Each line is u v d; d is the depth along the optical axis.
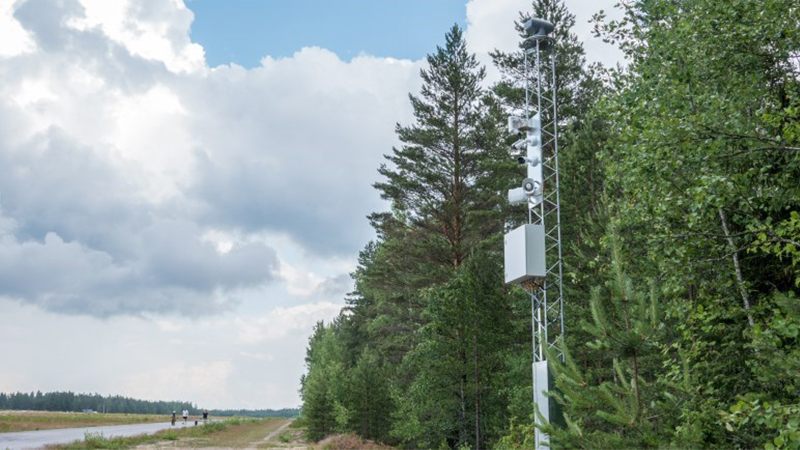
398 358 41.22
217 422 61.31
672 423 9.52
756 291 11.43
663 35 12.47
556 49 31.36
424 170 33.59
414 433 27.08
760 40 11.02
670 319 13.79
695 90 11.88
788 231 9.50
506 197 32.03
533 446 21.36
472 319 25.30
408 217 35.44
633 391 9.48
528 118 19.16
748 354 10.88
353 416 35.78
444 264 33.62
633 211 12.59
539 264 17.48
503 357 25.52
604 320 9.89
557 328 19.47
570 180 23.92
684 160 10.88
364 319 60.12
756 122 11.02
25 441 32.16
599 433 9.51
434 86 35.59
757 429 9.79
